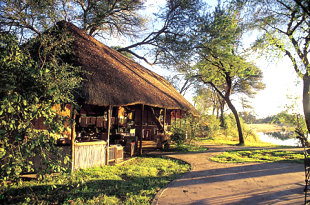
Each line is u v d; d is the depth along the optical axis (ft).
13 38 14.17
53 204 14.67
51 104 15.02
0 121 12.66
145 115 55.62
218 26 51.98
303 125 37.96
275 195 16.71
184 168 26.53
